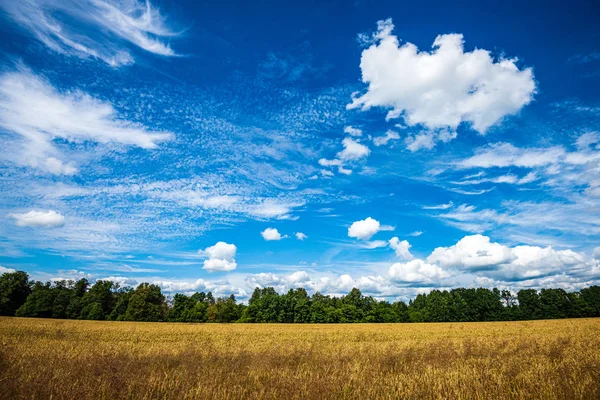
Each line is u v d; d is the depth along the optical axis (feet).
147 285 350.84
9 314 303.48
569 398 28.22
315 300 387.96
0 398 26.96
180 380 34.58
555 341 76.48
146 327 179.01
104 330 137.49
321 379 34.47
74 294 328.29
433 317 365.20
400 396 30.04
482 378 35.94
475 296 379.14
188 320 326.85
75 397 27.30
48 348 61.67
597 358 49.32
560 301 360.28
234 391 30.30
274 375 38.45
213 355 52.13
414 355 56.34
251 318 339.16
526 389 31.32
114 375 33.55
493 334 131.13
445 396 29.81
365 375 37.88
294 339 113.19
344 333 149.18
